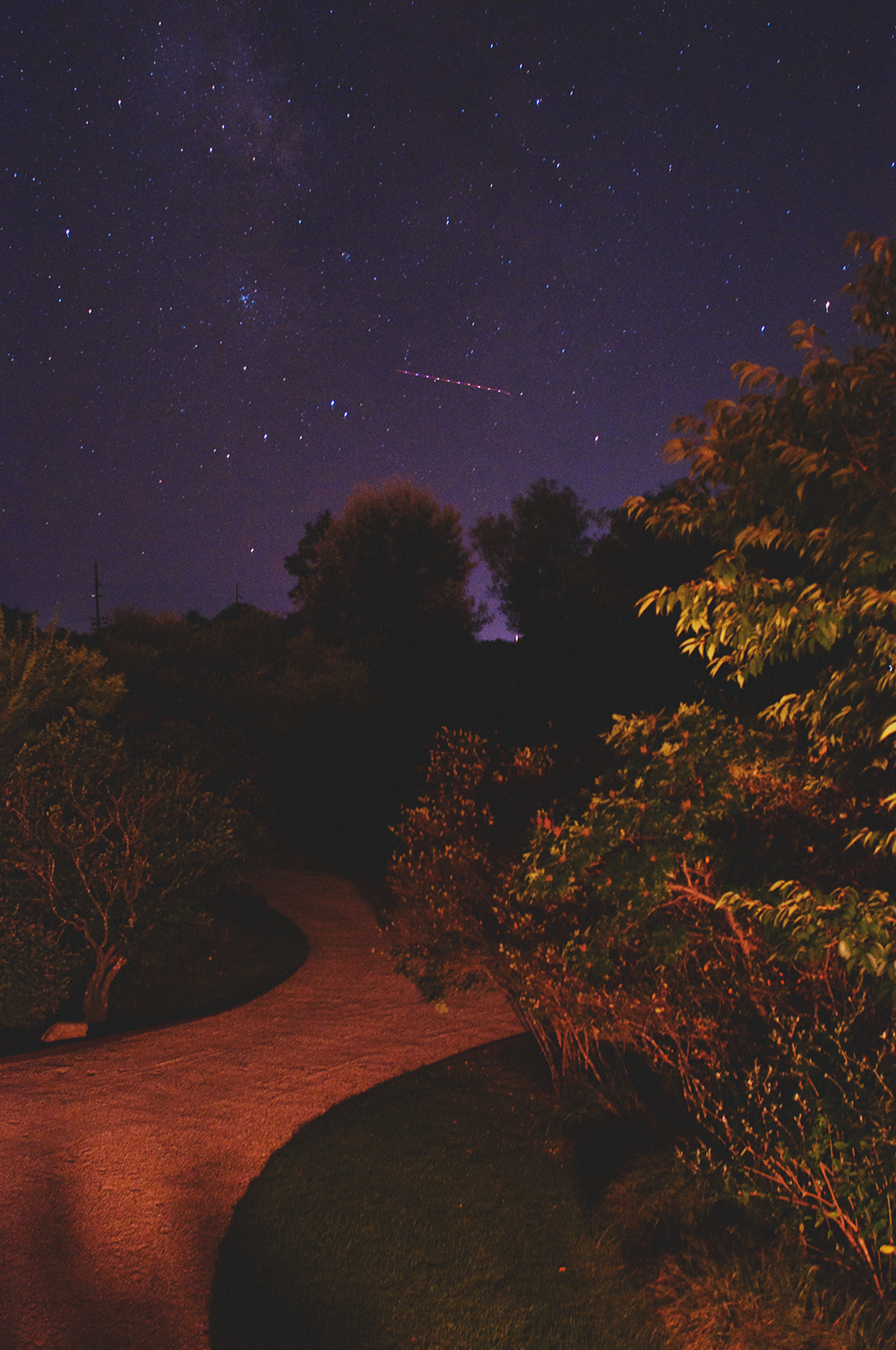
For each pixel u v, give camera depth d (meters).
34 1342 4.13
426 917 7.12
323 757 21.19
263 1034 8.84
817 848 5.55
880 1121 4.25
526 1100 7.17
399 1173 5.91
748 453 3.71
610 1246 4.96
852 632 4.27
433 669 24.58
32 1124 6.53
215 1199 5.54
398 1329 4.33
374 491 32.69
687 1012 5.78
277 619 29.62
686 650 4.07
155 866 9.41
